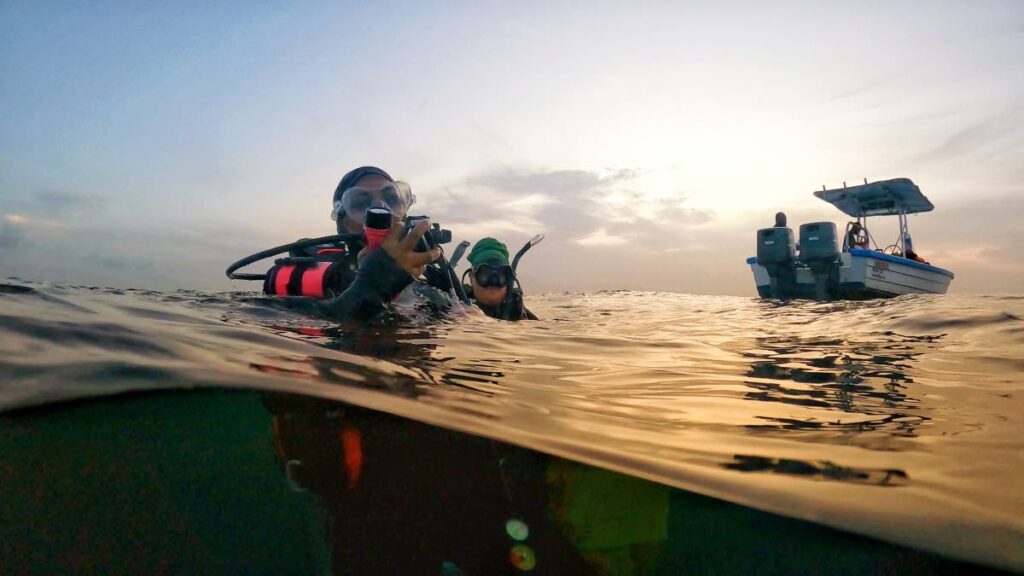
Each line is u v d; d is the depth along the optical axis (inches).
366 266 109.5
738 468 48.3
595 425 59.1
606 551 42.0
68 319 74.9
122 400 49.0
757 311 242.4
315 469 45.6
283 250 132.9
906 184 361.7
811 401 74.9
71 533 39.3
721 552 41.9
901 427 62.7
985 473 48.2
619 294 447.2
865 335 142.9
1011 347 115.8
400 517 43.0
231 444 47.6
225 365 61.1
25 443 43.6
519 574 40.0
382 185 142.1
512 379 78.2
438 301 142.5
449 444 49.8
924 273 371.2
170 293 126.4
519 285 174.4
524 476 46.7
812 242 370.6
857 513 40.3
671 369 96.3
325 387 58.3
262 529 41.5
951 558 35.7
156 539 39.8
